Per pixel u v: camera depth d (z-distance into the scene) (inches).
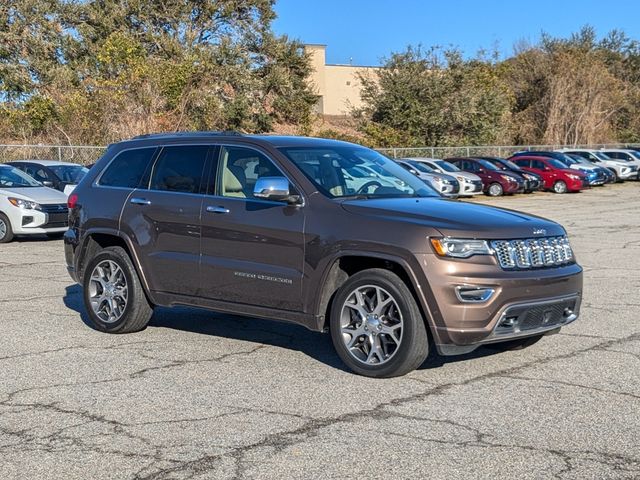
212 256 283.3
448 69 1905.8
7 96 1662.2
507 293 238.7
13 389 243.3
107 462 185.8
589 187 1488.7
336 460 185.6
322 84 2637.8
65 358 279.7
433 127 1882.4
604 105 2208.4
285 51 1927.9
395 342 246.2
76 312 360.5
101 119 1255.5
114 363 273.1
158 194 302.7
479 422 211.6
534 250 250.4
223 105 1748.3
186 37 1855.3
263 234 269.7
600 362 272.7
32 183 687.1
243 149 288.0
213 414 219.3
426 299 238.2
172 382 250.2
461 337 236.4
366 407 224.2
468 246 238.8
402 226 244.2
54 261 533.3
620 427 207.9
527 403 227.6
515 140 2180.1
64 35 1760.6
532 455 188.4
